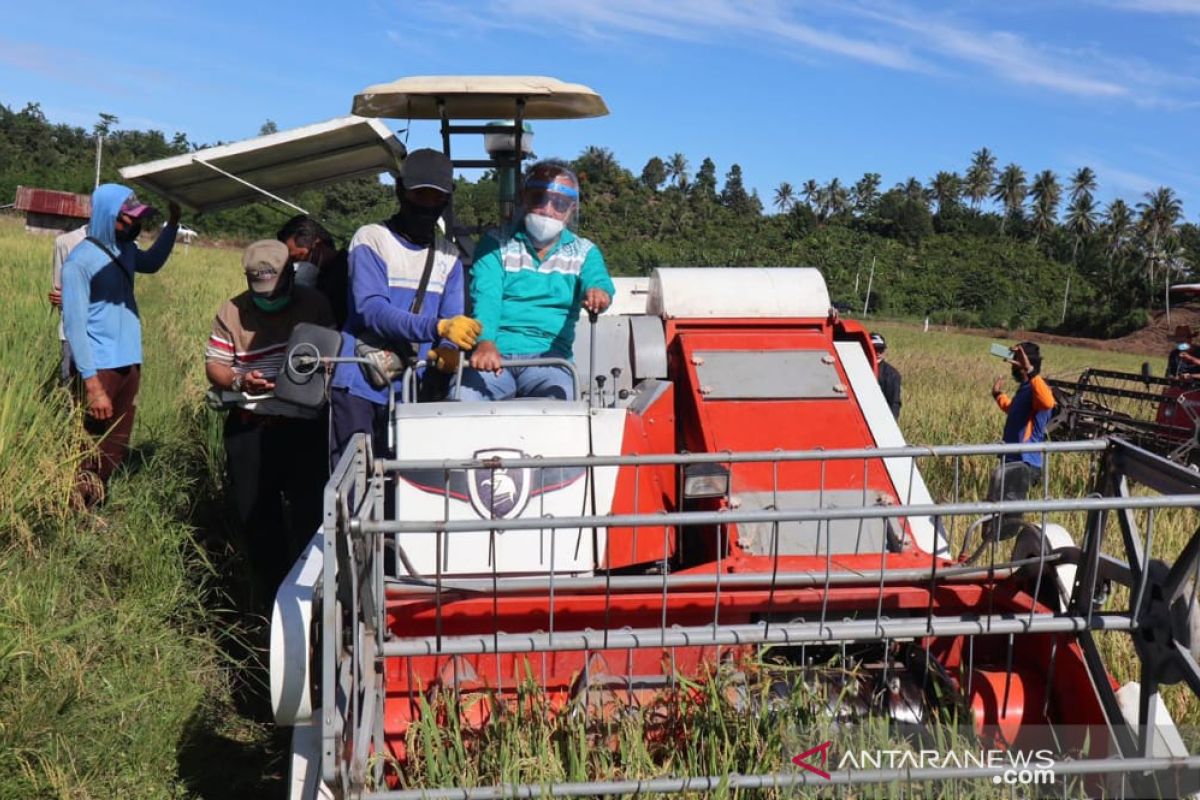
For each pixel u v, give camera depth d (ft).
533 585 14.15
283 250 21.36
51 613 18.72
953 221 534.78
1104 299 355.56
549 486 16.30
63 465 22.63
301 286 22.62
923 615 15.83
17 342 30.48
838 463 18.22
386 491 17.25
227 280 94.68
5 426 22.53
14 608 17.85
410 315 18.04
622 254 367.25
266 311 21.88
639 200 468.34
